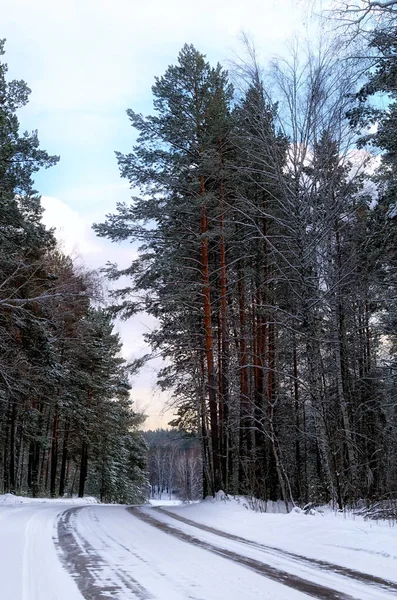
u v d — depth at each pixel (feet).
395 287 53.21
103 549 23.88
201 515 41.42
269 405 55.42
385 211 46.11
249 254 65.51
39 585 16.78
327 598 15.65
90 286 62.44
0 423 92.68
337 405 49.55
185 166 62.59
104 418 123.54
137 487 190.08
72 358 99.60
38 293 65.62
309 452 80.18
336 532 27.45
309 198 44.60
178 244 64.85
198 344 66.28
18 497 73.00
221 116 60.03
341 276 46.09
